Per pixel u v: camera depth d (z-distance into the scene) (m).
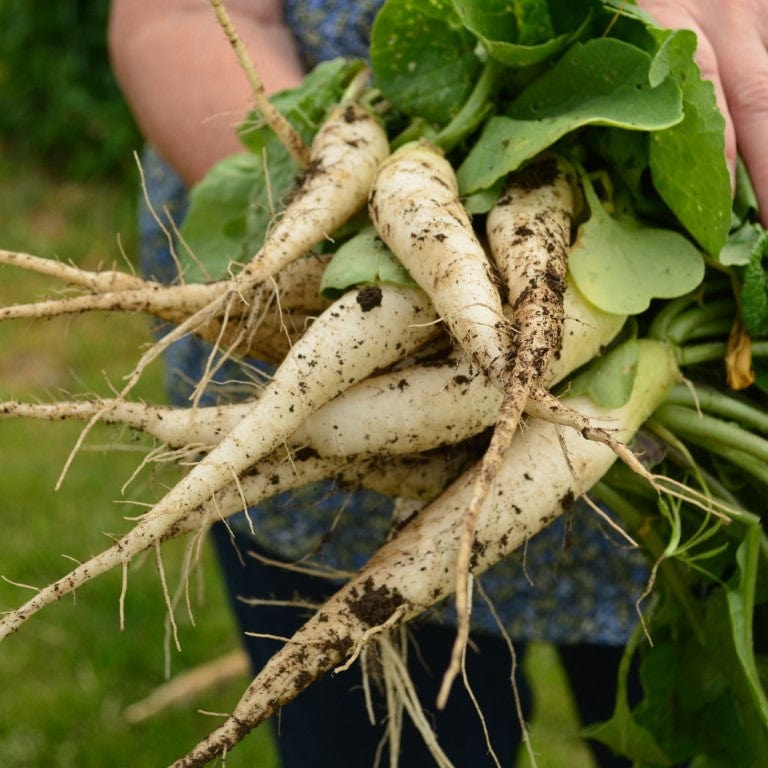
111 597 1.38
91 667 1.28
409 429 0.65
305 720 0.87
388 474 0.68
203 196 0.79
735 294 0.70
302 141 0.73
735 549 0.73
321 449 0.65
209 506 0.65
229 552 0.91
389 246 0.65
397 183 0.66
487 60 0.71
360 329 0.64
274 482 0.66
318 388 0.64
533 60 0.69
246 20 0.87
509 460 0.65
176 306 0.69
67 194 2.47
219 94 0.83
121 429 0.67
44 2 2.57
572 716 1.25
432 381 0.65
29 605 0.61
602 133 0.69
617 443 0.57
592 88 0.68
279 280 0.70
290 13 0.87
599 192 0.70
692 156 0.66
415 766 0.88
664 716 0.76
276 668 0.62
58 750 1.18
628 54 0.66
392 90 0.72
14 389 1.79
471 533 0.54
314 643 0.62
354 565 0.86
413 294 0.65
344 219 0.69
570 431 0.66
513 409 0.57
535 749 0.97
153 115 0.86
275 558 0.87
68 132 2.53
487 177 0.67
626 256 0.67
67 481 1.58
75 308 0.67
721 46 0.74
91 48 2.57
